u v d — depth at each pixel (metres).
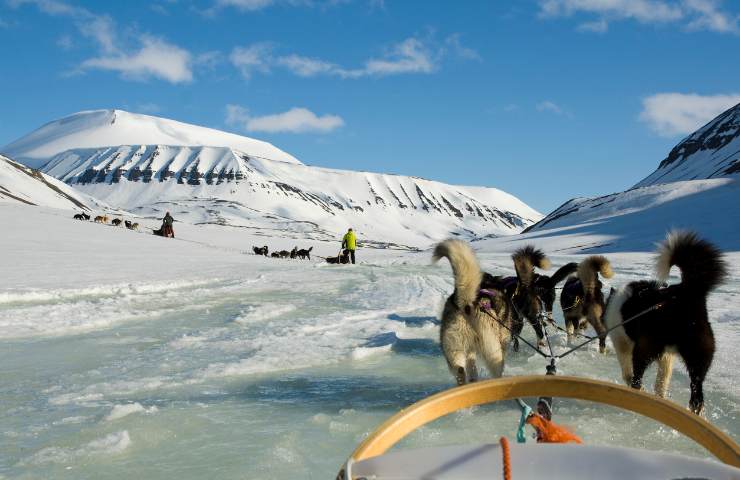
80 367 7.88
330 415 5.88
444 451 2.63
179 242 39.94
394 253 58.06
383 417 5.82
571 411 5.68
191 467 4.48
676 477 2.39
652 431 5.07
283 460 4.60
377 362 8.27
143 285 16.77
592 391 3.18
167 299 14.75
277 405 6.21
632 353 6.07
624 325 6.14
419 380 7.32
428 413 3.09
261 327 10.76
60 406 6.16
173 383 7.04
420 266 28.47
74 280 17.64
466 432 5.14
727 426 5.34
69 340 9.70
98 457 4.69
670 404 2.98
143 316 12.05
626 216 68.19
